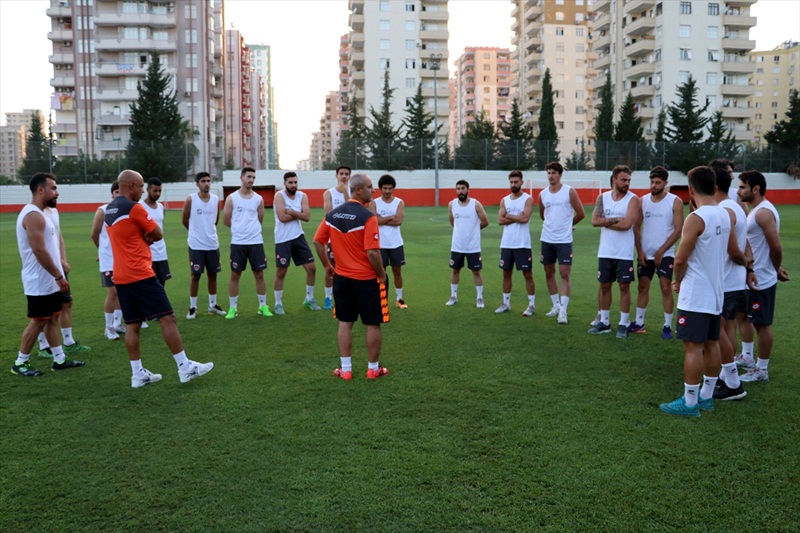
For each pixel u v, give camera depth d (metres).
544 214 8.05
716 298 4.43
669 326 6.93
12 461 3.82
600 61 74.75
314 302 8.91
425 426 4.32
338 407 4.72
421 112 56.88
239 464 3.74
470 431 4.22
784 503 3.26
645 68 66.44
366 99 77.25
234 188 42.91
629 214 6.84
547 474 3.58
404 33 76.69
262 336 7.18
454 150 48.34
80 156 47.16
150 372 5.66
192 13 66.62
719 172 4.96
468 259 8.85
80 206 45.12
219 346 6.70
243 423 4.40
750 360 5.79
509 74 136.62
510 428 4.27
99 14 64.31
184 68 66.94
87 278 12.01
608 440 4.05
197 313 8.66
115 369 5.88
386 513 3.18
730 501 3.28
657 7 65.62
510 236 8.30
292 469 3.67
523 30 92.50
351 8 84.38
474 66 135.88
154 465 3.75
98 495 3.39
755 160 49.25
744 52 67.38
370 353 5.44
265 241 19.34
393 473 3.61
